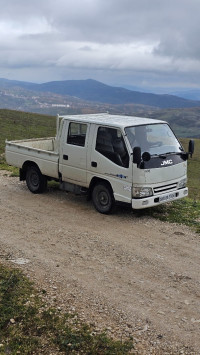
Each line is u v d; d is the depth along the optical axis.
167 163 10.23
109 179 10.41
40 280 7.04
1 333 5.64
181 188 10.85
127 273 7.34
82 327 5.67
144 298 6.47
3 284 6.82
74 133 11.34
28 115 92.19
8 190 13.77
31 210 11.39
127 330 5.61
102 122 10.49
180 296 6.52
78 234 9.39
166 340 5.40
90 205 11.85
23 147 13.26
